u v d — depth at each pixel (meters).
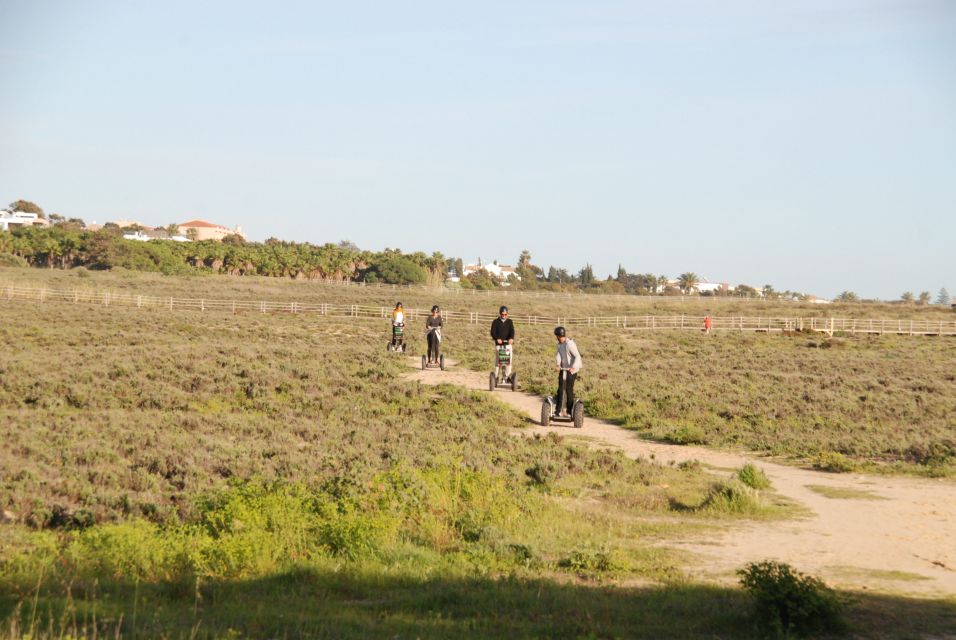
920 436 29.00
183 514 15.53
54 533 14.12
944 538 14.74
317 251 199.00
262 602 9.82
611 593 10.60
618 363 52.28
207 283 142.88
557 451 23.30
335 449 22.64
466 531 14.14
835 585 11.26
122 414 26.62
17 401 28.45
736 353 63.03
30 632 7.73
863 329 91.56
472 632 8.75
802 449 26.28
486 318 92.50
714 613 9.58
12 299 85.81
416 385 35.44
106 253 167.25
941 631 9.21
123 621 8.74
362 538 12.62
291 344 57.06
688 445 27.31
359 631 8.70
